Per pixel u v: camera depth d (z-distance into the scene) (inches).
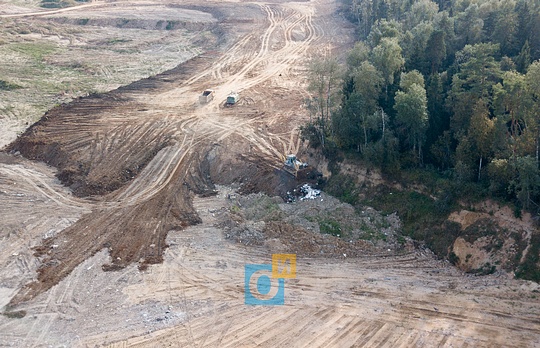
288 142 2674.7
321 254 1834.4
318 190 2230.6
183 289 1678.2
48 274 1755.7
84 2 6018.7
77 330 1501.0
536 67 1648.6
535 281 1526.8
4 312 1579.7
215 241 1936.5
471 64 1993.1
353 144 2251.5
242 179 2409.0
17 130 2918.3
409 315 1513.3
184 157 2566.4
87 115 3043.8
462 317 1478.8
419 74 2114.9
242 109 3137.3
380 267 1756.9
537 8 2420.0
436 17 2866.6
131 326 1513.3
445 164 2006.6
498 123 1771.7
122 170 2448.3
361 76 2124.8
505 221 1685.5
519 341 1366.9
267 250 1865.2
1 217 2100.1
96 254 1870.1
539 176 1594.5
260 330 1488.7
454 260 1737.2
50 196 2273.6
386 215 1996.8
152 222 2075.5
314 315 1541.6
